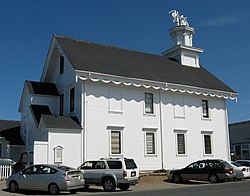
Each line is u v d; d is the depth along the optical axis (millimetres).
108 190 20094
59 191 18312
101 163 20797
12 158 30703
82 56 29625
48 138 24953
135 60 34031
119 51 34625
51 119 26172
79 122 27031
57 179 18281
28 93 30984
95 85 27891
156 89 31000
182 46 38156
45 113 29672
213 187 20938
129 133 29016
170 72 34344
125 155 28453
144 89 30562
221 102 35781
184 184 24594
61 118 26750
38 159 24266
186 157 32094
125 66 31234
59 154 25156
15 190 19422
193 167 25578
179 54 38594
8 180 19797
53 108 30953
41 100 30562
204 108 34500
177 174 25672
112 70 28984
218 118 35219
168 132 31328
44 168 19094
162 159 30516
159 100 31344
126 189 20969
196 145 33000
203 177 25203
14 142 30703
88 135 26812
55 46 31609
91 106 27391
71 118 27281
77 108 27578
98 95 27891
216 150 34406
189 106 33250
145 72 31594
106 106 28141
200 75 36969
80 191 20219
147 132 30109
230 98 35719
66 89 29953
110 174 20203
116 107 28672
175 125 31906
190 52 39125
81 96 27141
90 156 26609
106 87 28422
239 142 58875
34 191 19672
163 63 36469
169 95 32031
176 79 32844
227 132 35562
